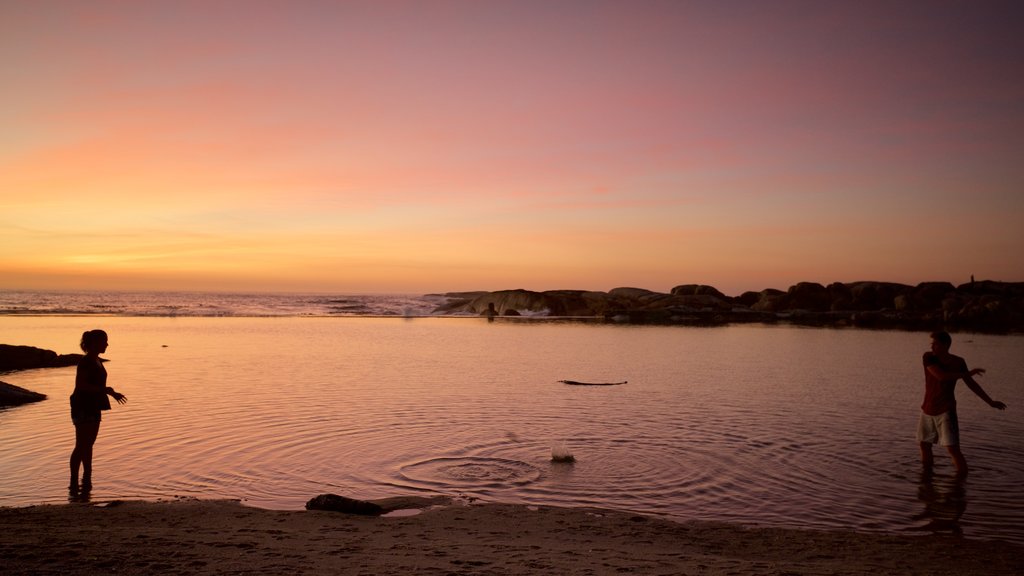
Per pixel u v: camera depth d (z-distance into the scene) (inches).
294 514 309.9
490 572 204.1
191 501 337.1
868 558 262.1
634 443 497.7
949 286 3393.2
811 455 463.8
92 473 399.2
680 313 3019.2
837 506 354.3
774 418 601.9
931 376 434.6
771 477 408.5
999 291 3415.4
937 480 403.2
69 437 490.0
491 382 837.2
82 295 6565.0
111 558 205.5
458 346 1412.4
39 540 231.1
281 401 663.1
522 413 616.1
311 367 973.8
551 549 250.8
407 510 334.3
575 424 567.8
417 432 526.6
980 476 410.9
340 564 207.6
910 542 290.4
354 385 789.2
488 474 409.4
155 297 6067.9
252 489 370.3
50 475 392.8
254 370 925.8
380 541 254.8
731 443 499.5
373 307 3902.6
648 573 210.5
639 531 297.6
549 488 382.0
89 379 383.9
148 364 984.9
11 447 459.5
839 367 1052.5
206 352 1182.3
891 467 433.1
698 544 278.5
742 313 3174.2
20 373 891.4
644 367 1043.9
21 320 2138.3
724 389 793.6
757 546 278.2
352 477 398.0
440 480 394.9
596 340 1641.2
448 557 226.1
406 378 863.7
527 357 1187.9
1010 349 1409.9
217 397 684.1
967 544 289.9
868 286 3513.8
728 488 385.7
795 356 1242.6
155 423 547.5
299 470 410.9
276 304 4256.9
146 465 418.3
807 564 245.6
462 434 521.3
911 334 1967.3
